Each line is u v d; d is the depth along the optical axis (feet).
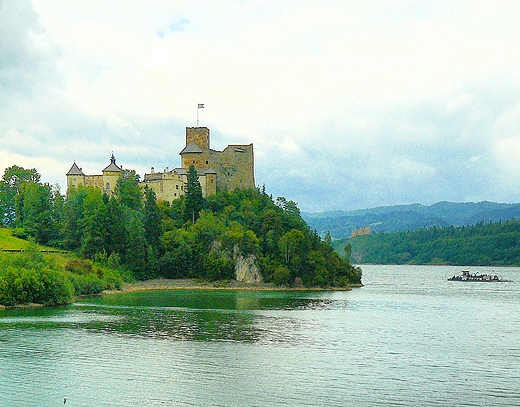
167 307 419.74
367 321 357.41
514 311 435.94
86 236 621.31
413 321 362.94
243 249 650.43
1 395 182.50
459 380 206.28
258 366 223.10
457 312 424.05
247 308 423.23
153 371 212.43
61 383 195.52
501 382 204.23
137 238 624.59
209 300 485.97
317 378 206.59
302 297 538.47
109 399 179.63
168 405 174.60
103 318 347.77
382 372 216.74
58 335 282.36
